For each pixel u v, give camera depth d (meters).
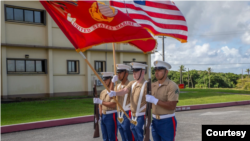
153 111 4.09
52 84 17.92
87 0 4.31
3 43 15.85
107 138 5.31
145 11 6.21
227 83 100.25
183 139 6.54
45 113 10.32
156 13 6.33
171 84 3.93
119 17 4.46
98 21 4.37
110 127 5.14
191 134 7.08
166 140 3.96
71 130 7.75
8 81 16.27
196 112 11.60
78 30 4.27
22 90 16.81
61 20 4.16
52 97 16.95
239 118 9.73
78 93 19.25
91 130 7.74
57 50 18.33
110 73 5.39
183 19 6.51
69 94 18.80
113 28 4.43
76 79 19.27
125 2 6.01
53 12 4.14
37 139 6.66
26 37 17.09
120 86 5.22
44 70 17.89
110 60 20.86
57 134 7.22
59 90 18.39
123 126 4.97
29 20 17.36
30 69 17.36
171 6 6.41
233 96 20.16
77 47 4.22
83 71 19.61
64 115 9.80
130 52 21.64
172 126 3.96
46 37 17.86
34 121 8.47
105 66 20.59
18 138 6.78
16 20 16.75
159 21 6.35
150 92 3.85
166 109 3.93
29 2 17.14
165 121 3.95
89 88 19.62
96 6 4.35
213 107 13.62
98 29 4.38
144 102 4.62
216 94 22.73
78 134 7.22
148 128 3.82
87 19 4.30
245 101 15.47
